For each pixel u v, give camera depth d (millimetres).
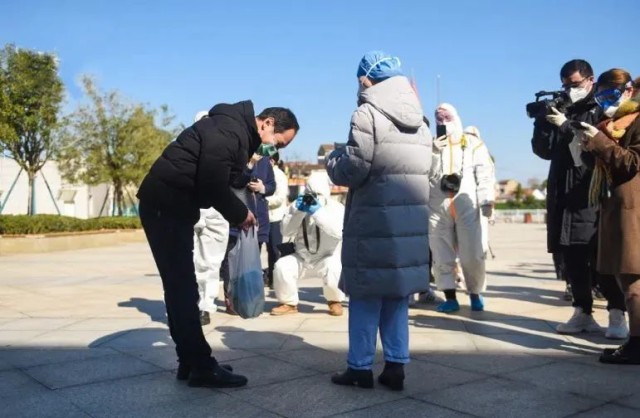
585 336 4742
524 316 5656
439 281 5895
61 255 14914
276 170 7906
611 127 3994
